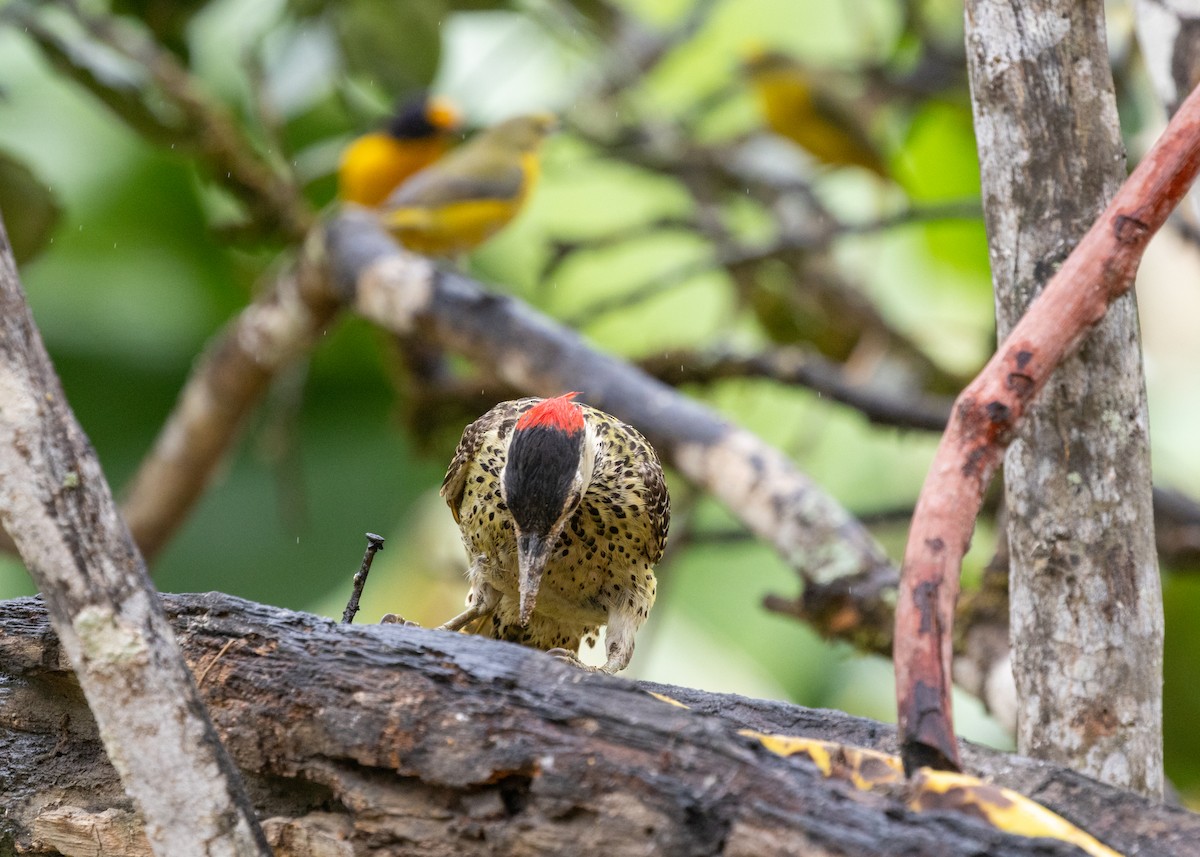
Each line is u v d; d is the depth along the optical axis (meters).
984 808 4.78
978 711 15.71
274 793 5.62
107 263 15.81
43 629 5.92
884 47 18.94
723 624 17.28
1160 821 5.16
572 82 18.09
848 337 16.28
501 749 5.10
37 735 6.01
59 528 4.52
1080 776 5.38
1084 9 6.06
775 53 15.47
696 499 13.88
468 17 14.47
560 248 14.76
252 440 16.17
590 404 11.53
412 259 12.50
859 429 18.55
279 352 13.45
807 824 4.62
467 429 8.38
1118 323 6.00
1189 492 16.88
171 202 15.98
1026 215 6.09
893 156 16.11
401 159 15.09
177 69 13.34
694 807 4.79
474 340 12.01
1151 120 13.35
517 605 8.46
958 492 5.18
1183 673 15.19
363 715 5.32
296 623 5.68
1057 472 6.03
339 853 5.35
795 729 6.01
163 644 4.65
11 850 5.94
